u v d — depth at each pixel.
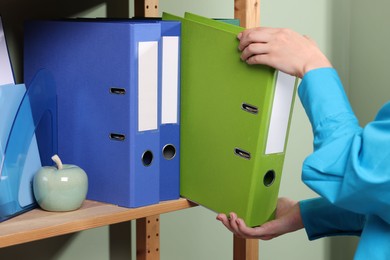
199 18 1.36
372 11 2.45
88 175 1.37
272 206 1.34
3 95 1.27
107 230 1.88
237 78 1.28
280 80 1.24
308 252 2.46
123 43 1.28
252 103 1.26
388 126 1.03
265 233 1.33
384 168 1.00
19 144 1.29
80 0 1.74
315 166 1.08
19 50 1.64
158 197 1.36
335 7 2.44
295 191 2.39
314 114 1.12
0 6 1.60
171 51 1.35
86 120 1.36
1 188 1.24
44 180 1.29
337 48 2.48
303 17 2.32
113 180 1.33
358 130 1.08
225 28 1.30
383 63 2.44
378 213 1.05
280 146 1.29
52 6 1.69
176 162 1.40
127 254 1.93
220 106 1.32
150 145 1.33
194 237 2.08
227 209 1.33
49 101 1.38
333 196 1.08
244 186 1.29
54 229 1.22
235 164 1.30
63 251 1.80
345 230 1.37
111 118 1.32
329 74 1.13
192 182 1.39
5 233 1.18
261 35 1.21
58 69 1.39
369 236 1.10
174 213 2.02
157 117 1.33
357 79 2.52
